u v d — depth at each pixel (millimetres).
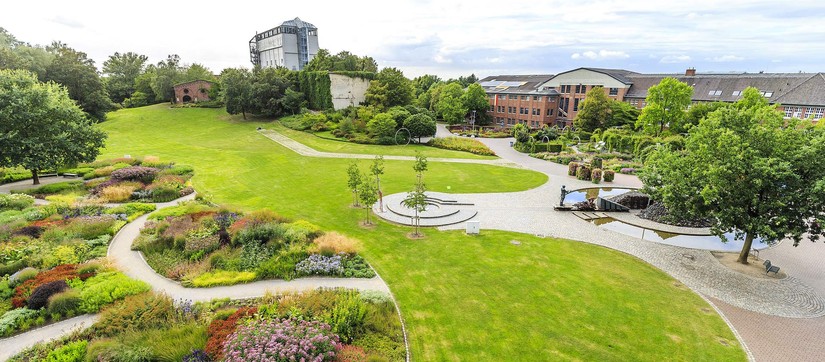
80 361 12578
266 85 75625
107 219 24281
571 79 85562
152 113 80812
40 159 30281
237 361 11227
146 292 16312
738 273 20328
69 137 32438
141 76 97625
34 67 64938
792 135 17984
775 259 21938
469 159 51688
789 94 61531
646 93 78250
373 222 27094
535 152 57469
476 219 28062
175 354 12656
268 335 12289
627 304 17219
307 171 42750
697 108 59906
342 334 14234
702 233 25719
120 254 20531
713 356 14039
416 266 20516
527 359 13711
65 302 15156
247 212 27812
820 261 21672
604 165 48781
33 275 17391
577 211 29984
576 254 22375
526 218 28406
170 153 50719
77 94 69250
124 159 42438
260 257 20125
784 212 17797
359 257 20891
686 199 20250
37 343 13328
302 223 24906
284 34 135500
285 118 74812
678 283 19234
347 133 64438
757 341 14930
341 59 94438
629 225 27266
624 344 14562
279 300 16000
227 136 65188
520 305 17000
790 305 17406
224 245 21422
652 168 22344
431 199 32125
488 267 20500
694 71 78375
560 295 17844
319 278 18812
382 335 14672
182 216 25281
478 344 14461
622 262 21453
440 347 14273
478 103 90438
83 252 20156
